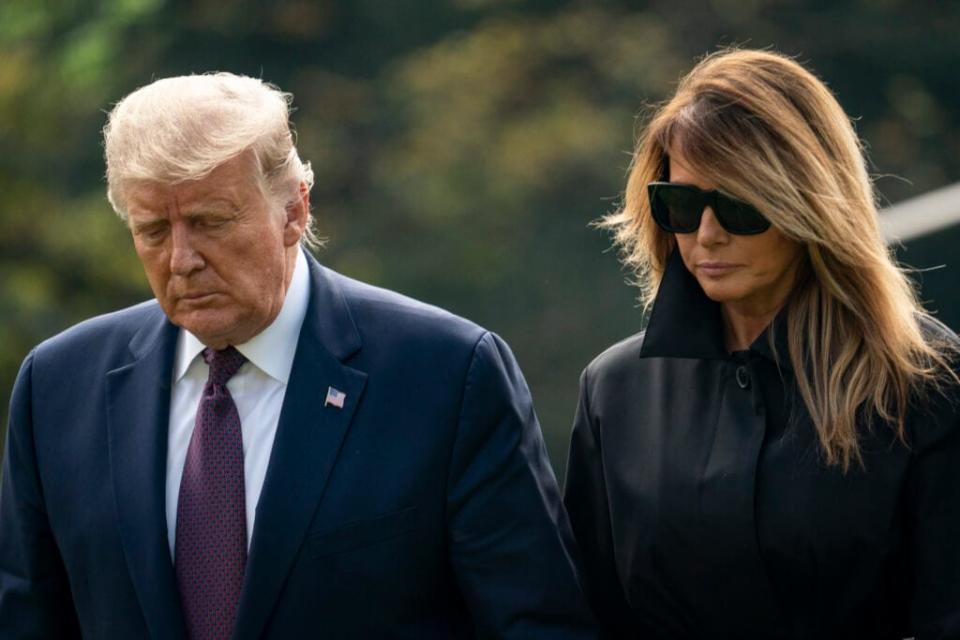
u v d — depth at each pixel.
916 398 9.11
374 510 9.56
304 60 64.25
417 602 9.64
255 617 9.39
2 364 40.00
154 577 9.51
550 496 10.02
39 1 47.47
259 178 9.20
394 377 9.81
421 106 61.94
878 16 62.31
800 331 9.43
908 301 9.32
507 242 58.44
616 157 58.50
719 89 9.28
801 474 9.31
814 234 9.11
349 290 10.17
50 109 45.84
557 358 57.03
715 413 9.76
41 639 10.08
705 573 9.61
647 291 10.40
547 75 62.53
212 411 9.73
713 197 9.20
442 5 65.25
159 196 9.05
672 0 63.31
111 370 10.08
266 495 9.52
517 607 9.63
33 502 10.09
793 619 9.48
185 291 9.20
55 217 44.84
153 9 51.91
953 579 9.01
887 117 61.78
